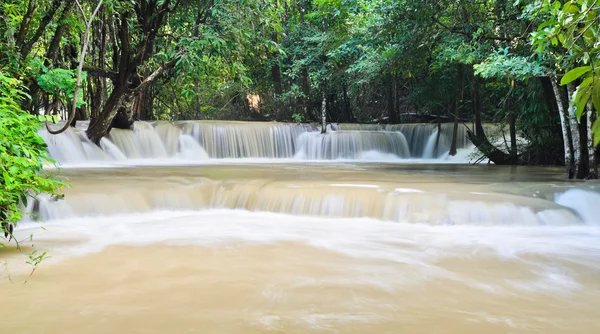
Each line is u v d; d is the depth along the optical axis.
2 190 4.25
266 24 13.65
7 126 4.40
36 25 9.98
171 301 3.35
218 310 3.17
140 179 8.91
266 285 3.79
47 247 5.18
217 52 12.80
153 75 12.98
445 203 6.92
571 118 9.39
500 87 15.54
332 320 2.99
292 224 6.70
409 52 13.59
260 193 7.91
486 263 4.64
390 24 12.77
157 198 7.67
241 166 13.45
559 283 3.96
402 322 2.97
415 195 7.15
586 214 6.88
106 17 11.41
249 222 6.83
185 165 13.62
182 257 4.75
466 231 6.30
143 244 5.38
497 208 6.74
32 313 3.08
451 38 12.98
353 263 4.59
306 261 4.64
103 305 3.25
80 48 14.52
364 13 18.08
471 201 6.89
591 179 9.20
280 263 4.54
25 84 9.45
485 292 3.67
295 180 8.89
